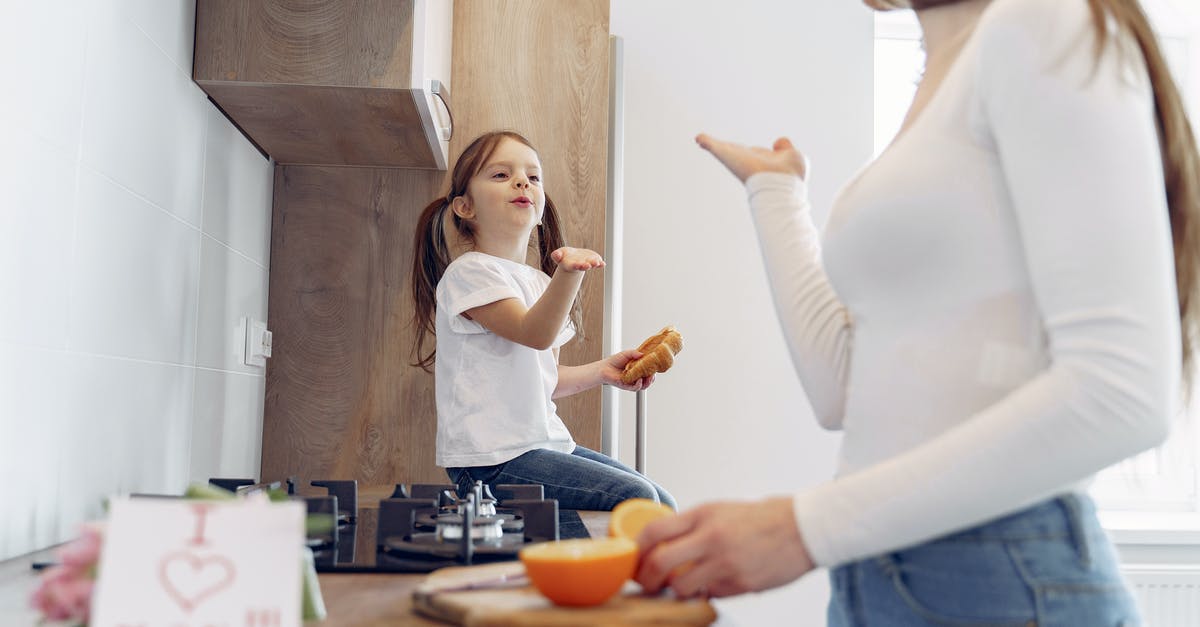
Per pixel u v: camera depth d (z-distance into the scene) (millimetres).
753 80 2605
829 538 541
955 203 585
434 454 1986
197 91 1521
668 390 2527
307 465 1979
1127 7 579
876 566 618
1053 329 525
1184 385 619
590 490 1517
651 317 2539
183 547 496
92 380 1115
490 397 1642
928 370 594
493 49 2039
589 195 2018
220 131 1644
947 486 518
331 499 923
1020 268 573
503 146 1829
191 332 1502
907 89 2910
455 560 832
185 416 1477
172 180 1399
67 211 1032
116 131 1172
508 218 1793
